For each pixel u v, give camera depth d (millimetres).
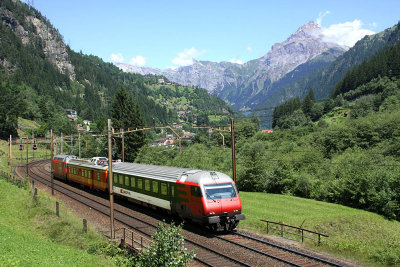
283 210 33250
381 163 47094
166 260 11234
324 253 17234
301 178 44656
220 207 20281
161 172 25438
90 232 20078
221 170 52438
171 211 23375
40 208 25188
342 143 70812
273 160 48406
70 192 37812
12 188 31562
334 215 32344
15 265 12578
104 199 33125
